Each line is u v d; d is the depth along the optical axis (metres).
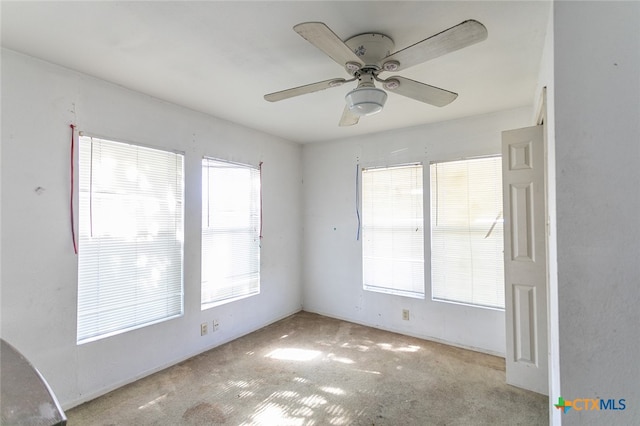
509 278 2.38
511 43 1.76
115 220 2.36
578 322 1.21
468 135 3.05
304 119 3.17
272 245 3.79
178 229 2.78
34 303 1.95
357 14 1.51
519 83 2.30
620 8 1.16
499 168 2.90
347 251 3.86
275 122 3.27
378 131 3.59
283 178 3.96
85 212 2.20
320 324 3.71
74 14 1.51
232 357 2.85
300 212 4.25
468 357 2.85
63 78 2.08
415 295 3.36
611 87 1.17
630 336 1.14
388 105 2.73
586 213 1.20
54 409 0.63
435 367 2.65
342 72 2.15
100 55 1.92
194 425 1.92
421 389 2.32
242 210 3.40
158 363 2.59
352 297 3.81
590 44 1.19
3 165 1.84
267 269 3.71
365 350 3.00
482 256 2.98
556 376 1.42
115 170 2.36
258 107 2.82
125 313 2.42
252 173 3.53
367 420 1.97
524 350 2.33
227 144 3.22
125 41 1.76
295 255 4.16
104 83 2.28
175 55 1.92
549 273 1.71
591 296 1.19
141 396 2.22
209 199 3.06
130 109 2.43
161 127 2.64
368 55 1.67
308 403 2.15
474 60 1.96
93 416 2.00
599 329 1.18
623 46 1.15
